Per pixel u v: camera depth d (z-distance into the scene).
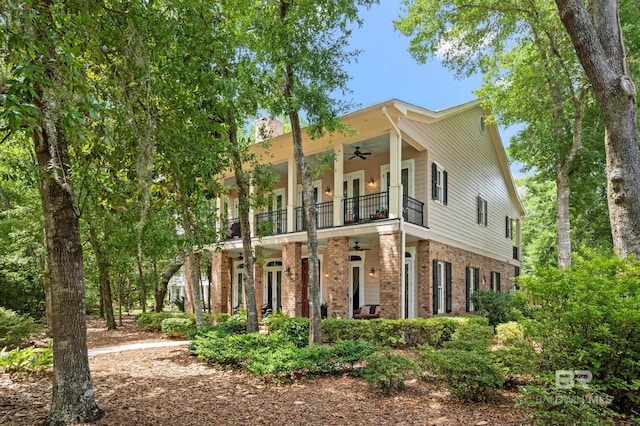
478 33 11.24
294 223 12.76
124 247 10.12
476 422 4.22
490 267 16.95
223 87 5.00
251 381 5.88
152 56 4.37
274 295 15.88
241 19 6.87
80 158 4.57
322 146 11.76
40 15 3.36
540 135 11.80
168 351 8.44
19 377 5.95
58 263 4.03
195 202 6.42
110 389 5.41
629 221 5.07
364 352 6.35
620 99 5.20
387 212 10.85
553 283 4.55
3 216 12.21
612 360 4.21
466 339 7.57
